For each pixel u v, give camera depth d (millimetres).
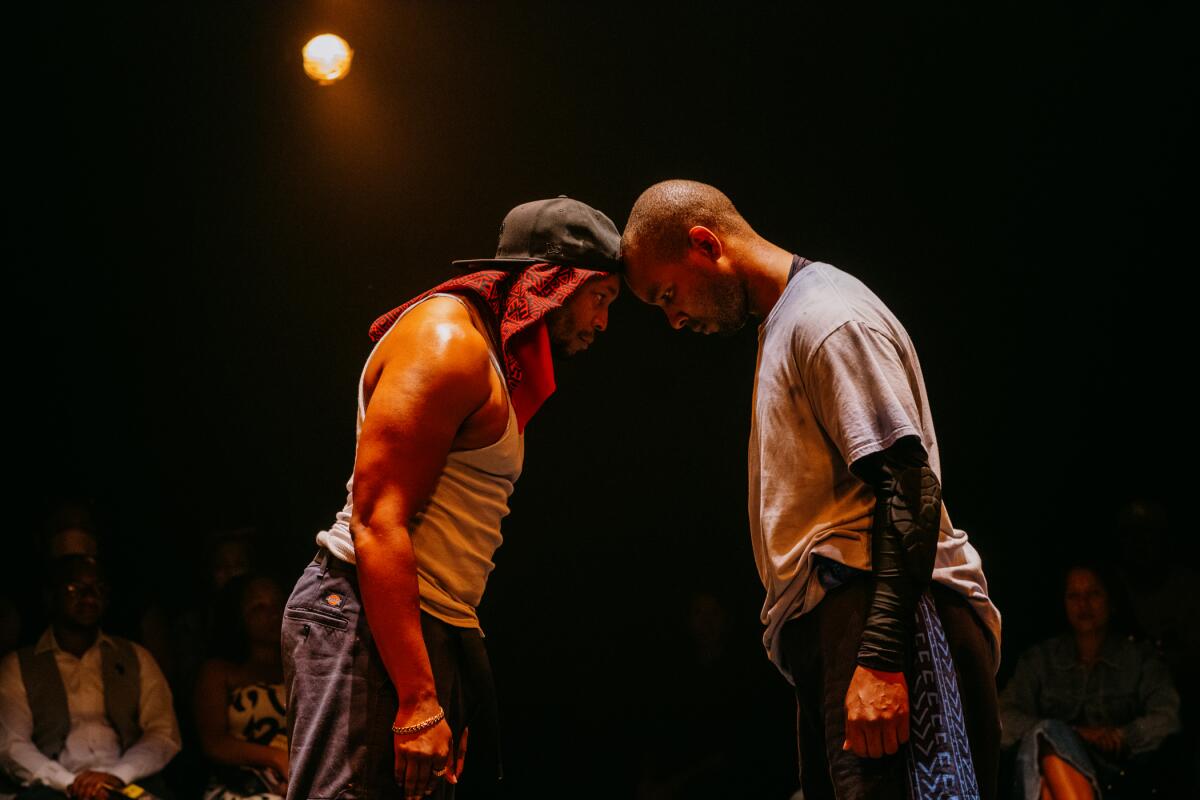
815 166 6617
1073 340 6391
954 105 6488
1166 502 6180
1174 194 6266
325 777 1955
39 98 6391
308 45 6039
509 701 6414
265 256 6652
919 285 6535
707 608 5000
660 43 6617
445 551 2074
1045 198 6434
